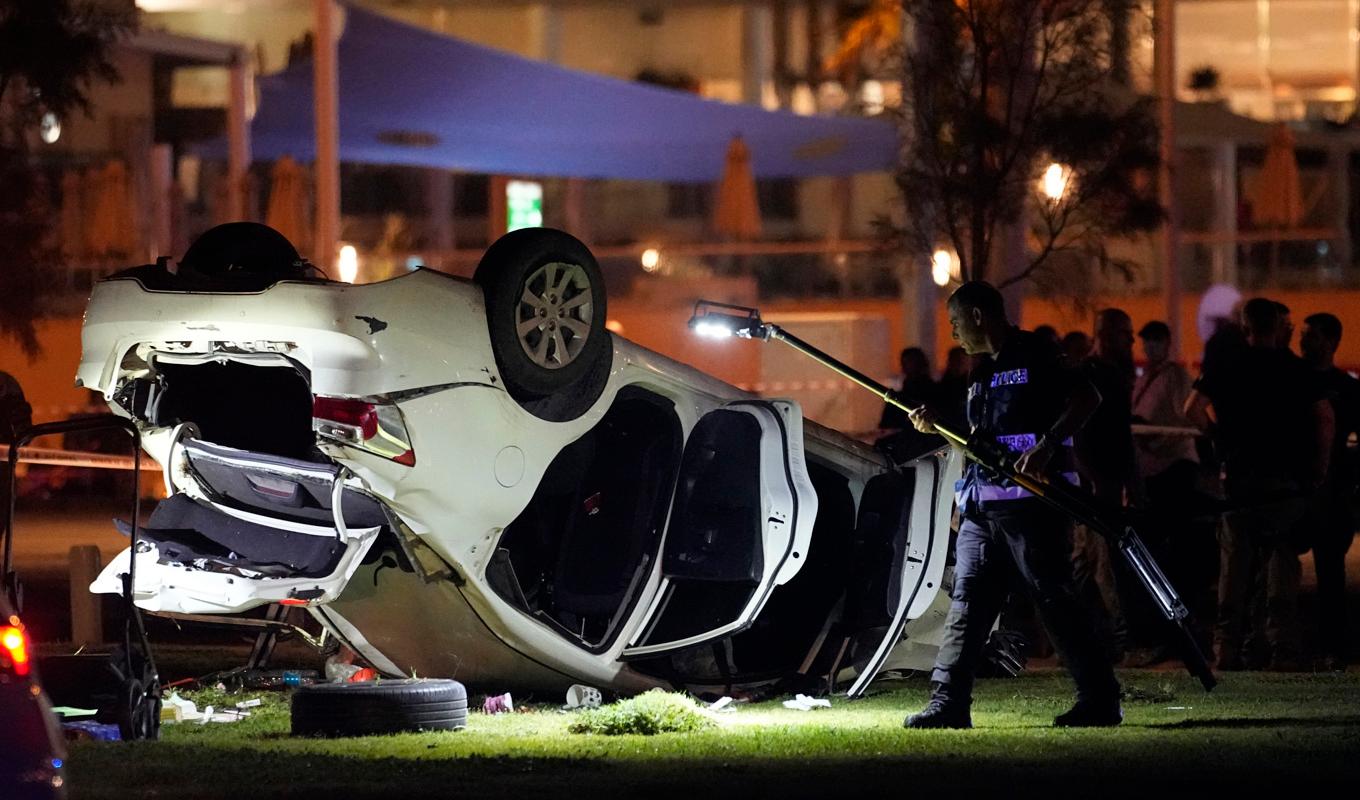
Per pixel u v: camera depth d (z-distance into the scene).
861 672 29.09
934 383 45.31
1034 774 20.61
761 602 26.56
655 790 19.50
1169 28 62.62
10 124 50.03
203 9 114.31
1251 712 26.89
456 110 77.94
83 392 78.06
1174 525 38.00
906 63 48.03
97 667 23.91
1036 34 46.94
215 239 25.72
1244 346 33.53
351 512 24.23
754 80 119.19
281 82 74.94
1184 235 88.38
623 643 26.47
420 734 23.81
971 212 46.84
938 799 19.11
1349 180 100.44
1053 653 36.88
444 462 23.77
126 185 78.50
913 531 27.86
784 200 117.88
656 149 86.69
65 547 57.34
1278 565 33.44
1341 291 87.62
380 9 117.25
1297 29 122.00
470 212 124.00
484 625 25.61
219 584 24.05
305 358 23.11
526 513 26.86
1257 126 86.75
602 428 27.00
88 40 46.47
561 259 24.61
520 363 24.14
